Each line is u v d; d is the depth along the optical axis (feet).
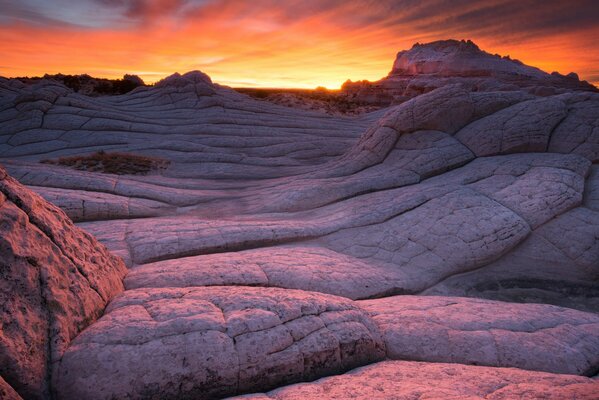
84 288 17.46
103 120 102.63
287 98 209.05
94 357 14.34
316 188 53.21
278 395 14.52
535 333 21.03
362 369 17.35
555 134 51.03
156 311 17.11
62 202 43.09
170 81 134.41
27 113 99.60
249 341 16.03
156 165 79.15
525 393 13.08
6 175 17.08
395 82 277.64
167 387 14.28
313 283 27.89
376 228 40.83
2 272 14.28
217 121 113.29
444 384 14.90
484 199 41.93
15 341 13.25
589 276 34.50
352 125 134.92
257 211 50.75
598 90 264.31
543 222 38.63
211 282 25.50
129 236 36.29
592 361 19.33
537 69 297.94
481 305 25.03
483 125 56.75
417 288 32.53
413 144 60.23
